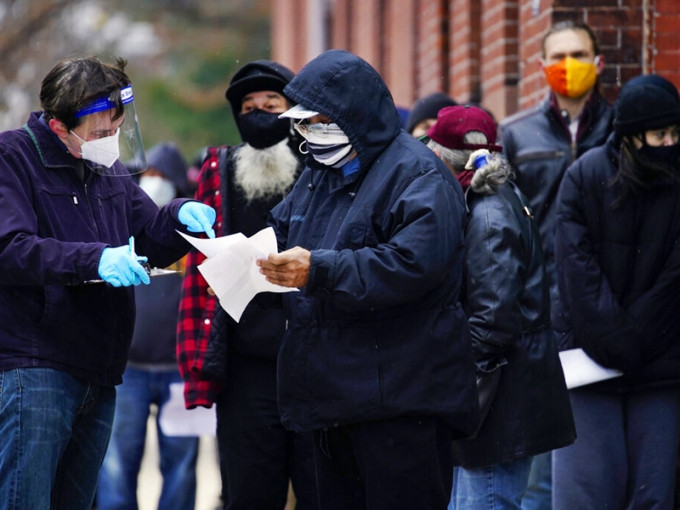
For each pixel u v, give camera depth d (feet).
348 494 36.78
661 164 45.09
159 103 260.21
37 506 36.24
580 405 46.24
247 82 45.42
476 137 42.57
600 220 46.03
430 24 95.35
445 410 34.42
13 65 154.10
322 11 170.71
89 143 36.45
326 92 34.73
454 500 45.98
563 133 53.67
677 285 45.29
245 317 43.68
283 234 38.32
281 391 35.45
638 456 45.85
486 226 40.32
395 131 35.37
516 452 40.57
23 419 36.09
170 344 57.52
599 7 61.62
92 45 198.59
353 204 35.09
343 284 33.47
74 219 37.29
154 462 83.20
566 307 46.52
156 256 39.88
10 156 36.50
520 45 70.13
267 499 44.45
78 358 37.04
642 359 45.37
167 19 262.67
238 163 45.98
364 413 34.27
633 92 45.01
